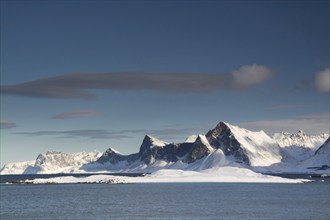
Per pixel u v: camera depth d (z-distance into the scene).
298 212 129.00
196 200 169.38
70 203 157.75
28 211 132.25
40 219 114.44
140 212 128.62
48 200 171.25
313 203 157.12
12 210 135.25
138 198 180.25
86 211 131.75
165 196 191.50
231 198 180.12
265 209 136.88
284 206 146.12
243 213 126.62
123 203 156.88
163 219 114.62
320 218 116.69
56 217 118.31
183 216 120.25
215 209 136.62
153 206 146.12
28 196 194.50
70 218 116.25
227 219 114.81
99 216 120.00
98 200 170.62
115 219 114.50
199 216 120.00
